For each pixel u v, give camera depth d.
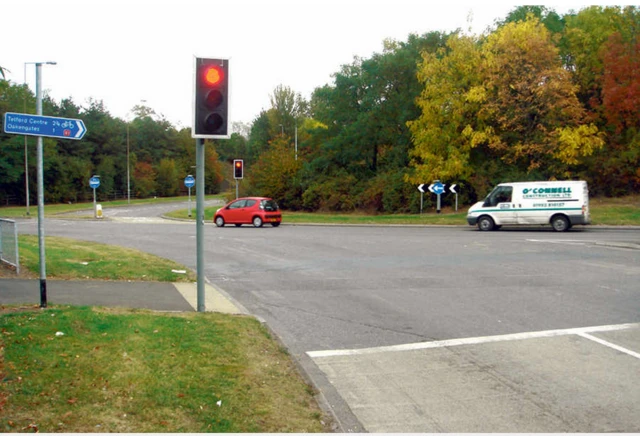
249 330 7.76
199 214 8.82
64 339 6.41
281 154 55.88
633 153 36.88
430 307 10.04
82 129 8.32
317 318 9.23
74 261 13.47
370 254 17.62
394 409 5.43
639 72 35.81
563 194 26.70
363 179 50.16
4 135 65.44
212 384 5.51
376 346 7.64
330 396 5.77
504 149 38.56
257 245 20.39
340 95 52.19
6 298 9.21
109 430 4.43
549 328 8.55
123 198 91.19
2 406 4.66
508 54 35.81
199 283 8.84
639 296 10.94
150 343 6.56
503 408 5.45
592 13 41.81
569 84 35.34
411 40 48.34
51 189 74.81
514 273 13.75
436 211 40.12
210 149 111.88
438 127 39.66
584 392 5.87
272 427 4.76
